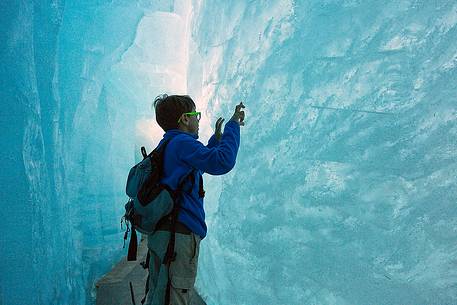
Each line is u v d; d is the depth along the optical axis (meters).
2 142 2.55
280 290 2.11
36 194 2.89
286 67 2.23
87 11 5.21
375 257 1.51
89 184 5.58
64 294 3.48
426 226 1.35
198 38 4.45
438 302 1.29
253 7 2.79
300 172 1.98
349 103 1.70
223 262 2.92
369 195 1.56
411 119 1.42
